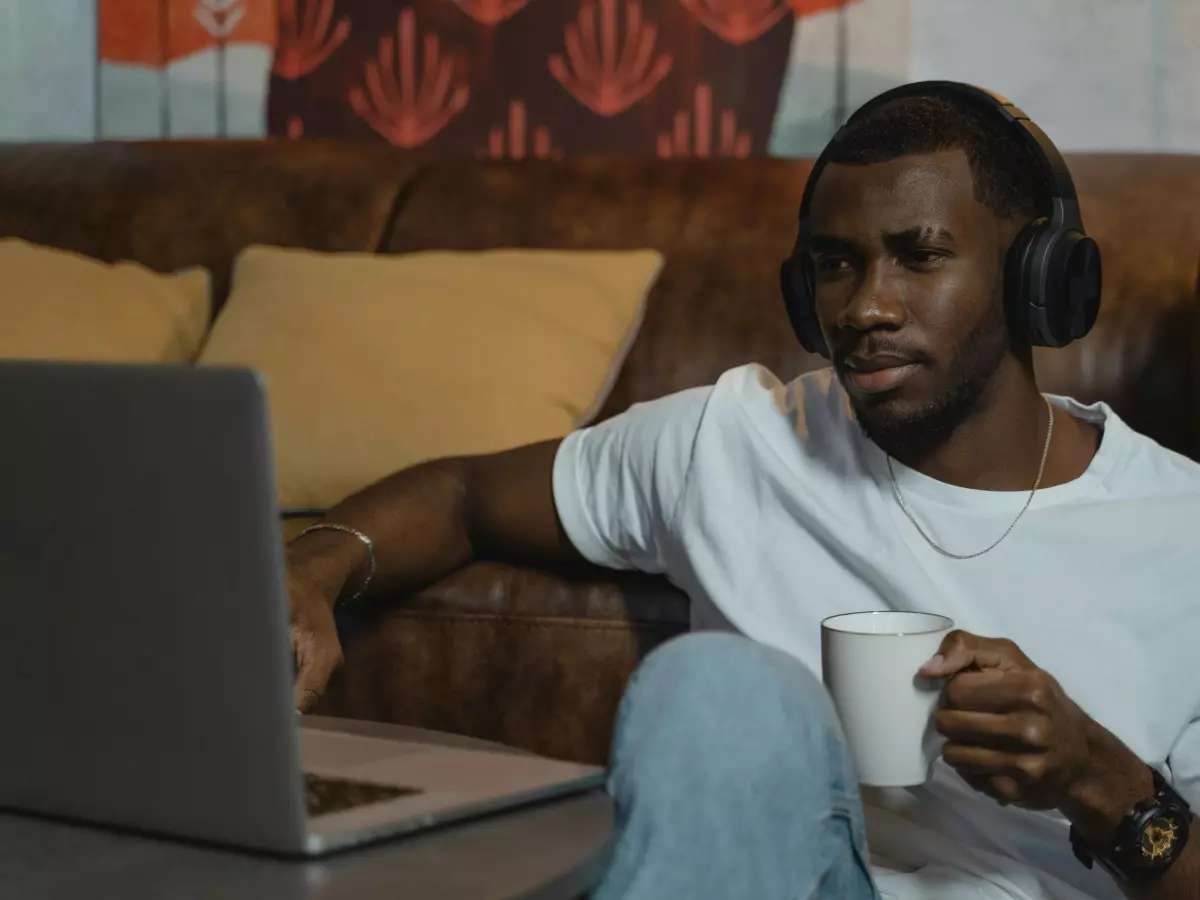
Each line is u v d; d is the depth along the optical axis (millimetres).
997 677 951
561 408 1864
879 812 1225
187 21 2584
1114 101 2254
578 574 1545
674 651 836
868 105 1220
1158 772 1115
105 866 683
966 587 1247
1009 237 1190
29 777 757
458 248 2105
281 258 2066
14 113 2662
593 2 2426
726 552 1341
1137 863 1079
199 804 700
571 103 2453
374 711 1586
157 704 698
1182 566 1220
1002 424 1250
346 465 1817
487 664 1549
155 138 2531
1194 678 1214
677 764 796
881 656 932
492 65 2477
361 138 2543
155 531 674
